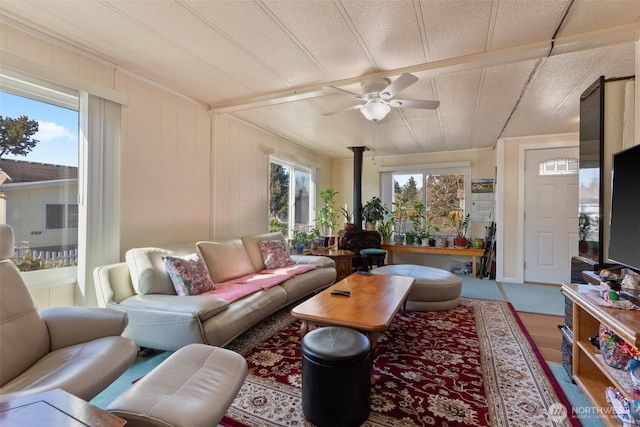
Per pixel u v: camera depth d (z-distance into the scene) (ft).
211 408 3.90
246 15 6.17
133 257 7.98
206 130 11.44
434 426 5.12
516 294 13.37
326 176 21.68
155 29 6.72
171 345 6.86
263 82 9.44
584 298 5.40
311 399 5.21
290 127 14.37
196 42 7.22
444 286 10.95
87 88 7.41
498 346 8.11
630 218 5.16
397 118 12.69
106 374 4.55
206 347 5.21
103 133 7.85
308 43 7.17
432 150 19.11
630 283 4.99
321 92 9.78
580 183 8.16
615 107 7.07
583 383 5.81
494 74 8.61
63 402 3.03
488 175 18.26
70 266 7.70
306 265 12.47
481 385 6.31
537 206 15.38
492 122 13.12
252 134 14.06
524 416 5.35
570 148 14.79
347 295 8.14
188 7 5.94
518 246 15.66
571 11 5.92
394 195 20.90
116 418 2.82
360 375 5.16
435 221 19.71
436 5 5.76
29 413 2.84
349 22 6.33
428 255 19.56
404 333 9.03
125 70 8.58
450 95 10.14
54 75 6.85
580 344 5.91
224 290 8.73
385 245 19.02
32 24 6.56
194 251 9.68
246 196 13.69
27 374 4.55
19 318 4.96
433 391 6.10
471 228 18.56
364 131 14.89
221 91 10.20
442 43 7.07
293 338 8.68
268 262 12.19
